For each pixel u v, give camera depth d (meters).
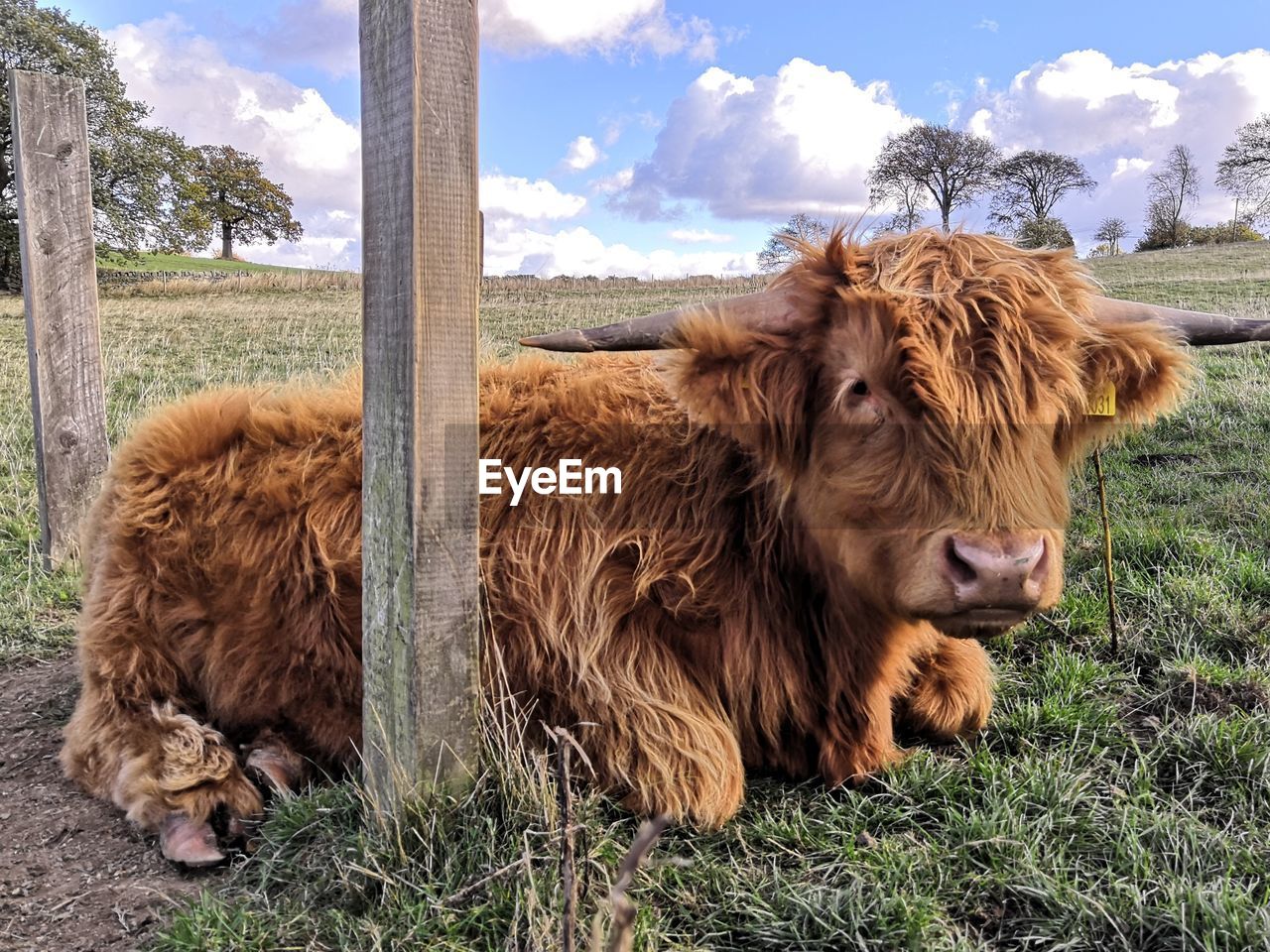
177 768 1.32
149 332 7.77
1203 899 1.03
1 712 1.72
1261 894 1.09
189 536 1.45
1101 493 1.70
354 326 8.48
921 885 1.12
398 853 1.13
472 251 1.11
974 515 1.07
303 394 1.64
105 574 1.47
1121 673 1.63
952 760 1.39
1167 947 1.01
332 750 1.43
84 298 2.37
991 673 1.60
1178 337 1.33
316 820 1.24
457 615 1.16
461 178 1.08
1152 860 1.14
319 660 1.40
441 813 1.16
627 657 1.31
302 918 1.09
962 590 1.06
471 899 1.09
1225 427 3.24
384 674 1.18
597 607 1.33
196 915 1.08
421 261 1.06
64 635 2.04
